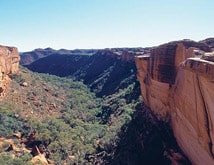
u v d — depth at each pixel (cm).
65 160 4778
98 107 9675
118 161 3534
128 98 8306
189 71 2116
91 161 4397
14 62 8975
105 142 4884
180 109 2625
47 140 5312
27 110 7269
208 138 1869
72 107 9256
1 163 4153
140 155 3356
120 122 5950
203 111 1892
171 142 3083
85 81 15950
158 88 3650
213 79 1631
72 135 6028
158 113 3769
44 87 9962
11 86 8188
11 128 5803
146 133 3694
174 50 3192
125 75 12225
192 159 2369
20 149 4972
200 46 3650
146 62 4294
